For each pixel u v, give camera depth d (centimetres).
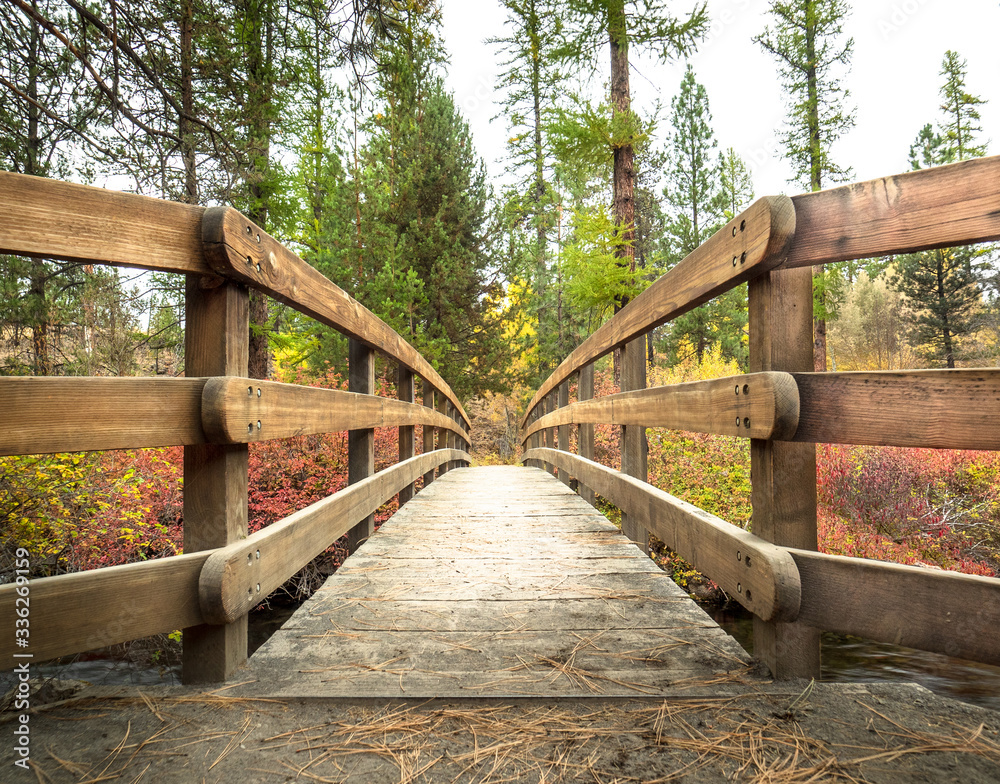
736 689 139
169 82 557
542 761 111
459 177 1470
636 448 301
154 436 131
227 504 150
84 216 122
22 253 114
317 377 1093
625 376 312
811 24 1548
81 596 119
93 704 133
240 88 697
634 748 115
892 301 3928
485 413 2645
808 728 121
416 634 182
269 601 653
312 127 1062
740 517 768
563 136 923
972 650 114
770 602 132
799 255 134
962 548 707
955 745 113
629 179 957
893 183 125
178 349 794
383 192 1251
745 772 106
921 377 121
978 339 2883
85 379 119
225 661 146
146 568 129
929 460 843
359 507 276
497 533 339
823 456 845
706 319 2384
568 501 473
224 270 143
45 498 381
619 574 252
